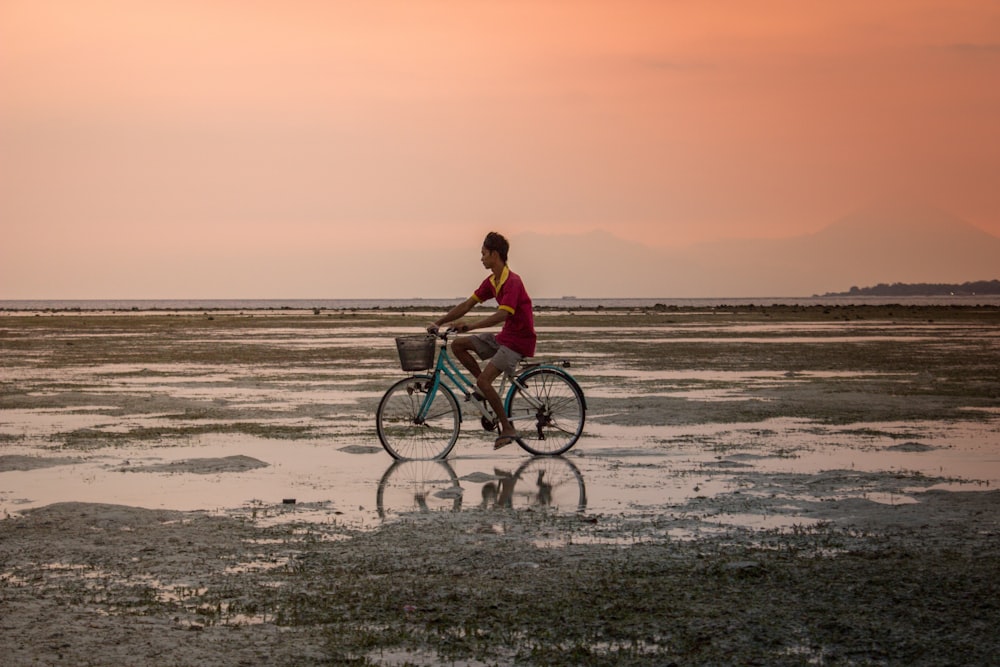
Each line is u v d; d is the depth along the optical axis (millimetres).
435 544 7543
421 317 99750
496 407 12125
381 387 21859
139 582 6480
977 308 154750
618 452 12398
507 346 12039
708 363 29859
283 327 67438
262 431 14430
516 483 10281
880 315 104125
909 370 26703
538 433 12273
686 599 6031
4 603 5996
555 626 5539
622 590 6234
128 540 7668
